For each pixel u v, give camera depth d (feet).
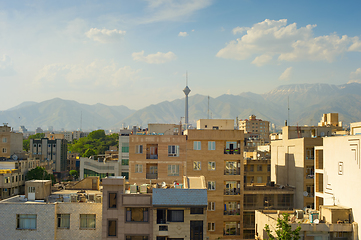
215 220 178.29
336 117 393.70
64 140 626.23
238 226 178.81
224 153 183.52
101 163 345.51
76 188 180.75
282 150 234.99
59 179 578.66
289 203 209.15
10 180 290.76
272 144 254.68
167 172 183.11
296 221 132.36
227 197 180.14
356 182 128.98
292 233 116.78
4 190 281.13
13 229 127.65
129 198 127.34
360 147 127.54
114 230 127.65
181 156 183.52
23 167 324.19
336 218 128.67
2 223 127.65
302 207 200.34
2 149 374.84
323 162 152.87
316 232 125.70
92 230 129.49
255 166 306.55
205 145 183.21
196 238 127.65
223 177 181.37
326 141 150.41
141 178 183.21
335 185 142.92
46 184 148.56
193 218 127.85
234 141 185.26
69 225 129.90
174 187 144.56
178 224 127.24
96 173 345.72
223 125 235.20
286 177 226.38
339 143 140.87
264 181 305.73
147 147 185.68
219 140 183.32
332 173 145.48
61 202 132.26
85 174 347.97
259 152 333.62
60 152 600.80
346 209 129.90
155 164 185.06
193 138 183.32
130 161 184.85
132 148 185.57
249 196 207.41
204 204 125.59
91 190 176.04
